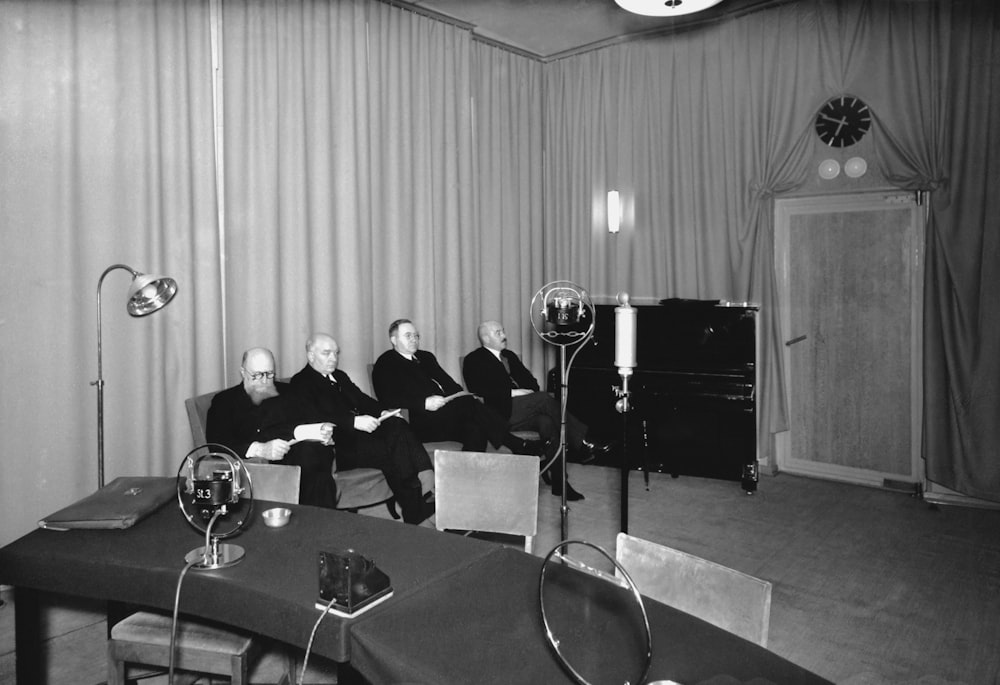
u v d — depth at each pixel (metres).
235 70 4.35
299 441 3.77
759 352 5.55
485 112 6.03
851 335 5.33
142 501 2.31
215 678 2.61
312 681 2.68
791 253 5.55
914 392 5.09
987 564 3.83
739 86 5.53
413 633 1.55
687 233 5.90
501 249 6.21
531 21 5.71
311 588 1.75
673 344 5.30
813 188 5.36
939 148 4.72
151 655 2.09
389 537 2.12
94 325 3.81
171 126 4.06
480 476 2.67
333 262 4.86
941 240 4.73
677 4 3.41
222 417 3.77
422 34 5.47
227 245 4.36
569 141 6.46
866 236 5.22
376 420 3.95
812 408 5.54
